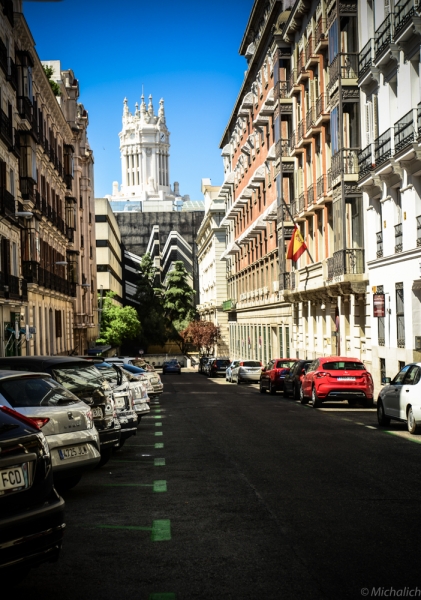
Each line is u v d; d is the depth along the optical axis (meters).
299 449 13.96
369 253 31.75
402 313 27.73
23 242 35.81
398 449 13.80
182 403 28.50
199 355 95.06
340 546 7.14
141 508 9.15
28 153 35.16
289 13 46.12
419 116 24.33
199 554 7.00
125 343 109.88
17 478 5.71
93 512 9.01
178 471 11.87
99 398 12.14
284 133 46.12
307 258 42.16
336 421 19.67
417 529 7.77
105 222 94.75
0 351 30.34
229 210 77.00
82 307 63.97
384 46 27.11
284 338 50.66
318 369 24.88
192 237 130.25
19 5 34.88
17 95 33.81
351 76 32.56
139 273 115.31
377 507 8.86
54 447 9.45
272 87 51.06
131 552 7.13
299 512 8.67
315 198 38.91
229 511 8.81
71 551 7.22
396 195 28.64
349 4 32.62
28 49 37.00
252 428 18.08
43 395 9.88
